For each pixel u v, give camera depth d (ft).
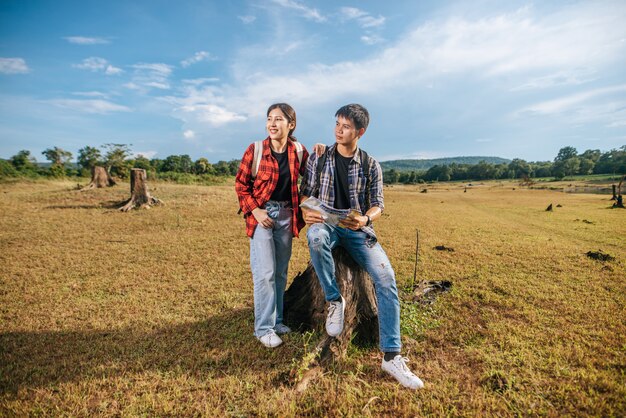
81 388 8.42
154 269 19.77
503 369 9.02
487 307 13.84
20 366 9.46
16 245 25.71
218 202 53.67
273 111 9.56
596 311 13.19
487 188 197.98
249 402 7.79
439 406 7.53
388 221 43.24
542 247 26.84
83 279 17.92
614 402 7.50
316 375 8.49
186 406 7.70
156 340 10.96
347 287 10.02
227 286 16.90
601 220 45.47
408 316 12.00
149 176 108.58
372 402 7.74
